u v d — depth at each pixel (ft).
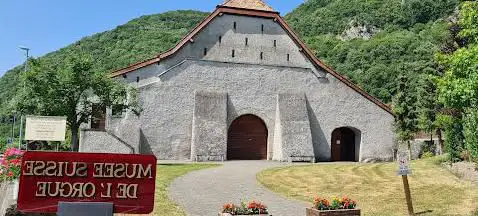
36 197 18.25
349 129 120.37
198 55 108.47
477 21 38.37
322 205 37.24
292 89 113.39
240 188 56.70
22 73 75.97
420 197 48.78
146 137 102.63
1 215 34.63
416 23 320.29
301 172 73.82
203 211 41.70
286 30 115.14
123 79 103.04
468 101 35.37
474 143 52.31
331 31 348.18
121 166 18.95
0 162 45.91
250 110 110.22
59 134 45.44
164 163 93.04
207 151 102.58
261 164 94.22
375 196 50.80
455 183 55.06
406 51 244.42
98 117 86.74
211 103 106.22
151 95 104.22
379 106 118.73
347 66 254.68
